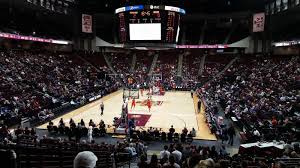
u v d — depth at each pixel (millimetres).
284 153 11344
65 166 7562
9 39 48906
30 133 17828
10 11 48812
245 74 47219
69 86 38719
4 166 3518
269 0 48562
